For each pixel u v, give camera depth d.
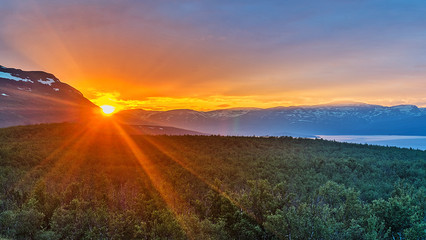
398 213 9.33
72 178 16.50
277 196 11.10
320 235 8.05
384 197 15.14
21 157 19.97
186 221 9.27
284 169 20.48
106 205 11.16
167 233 8.63
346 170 20.88
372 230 8.12
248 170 20.09
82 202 10.69
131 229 9.18
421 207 11.54
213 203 11.82
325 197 11.94
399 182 16.06
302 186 16.05
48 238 8.14
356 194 10.41
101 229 8.72
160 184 14.93
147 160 22.84
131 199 12.49
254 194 10.76
